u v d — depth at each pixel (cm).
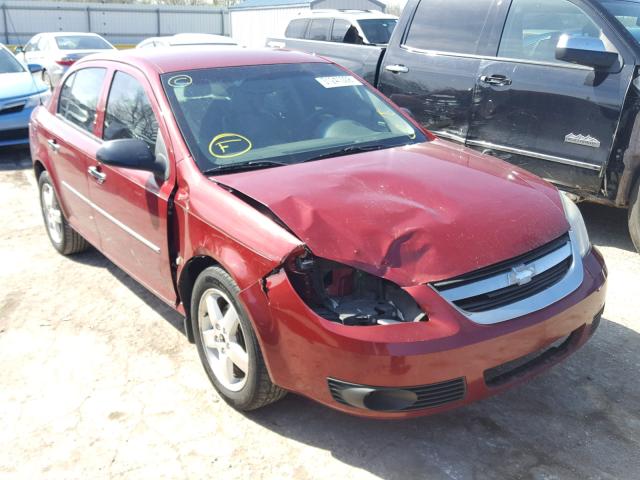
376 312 262
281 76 405
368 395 256
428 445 296
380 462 286
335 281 273
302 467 285
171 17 3753
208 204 312
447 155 364
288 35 1202
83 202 446
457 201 296
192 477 282
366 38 1030
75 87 482
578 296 291
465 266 264
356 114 402
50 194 525
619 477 274
